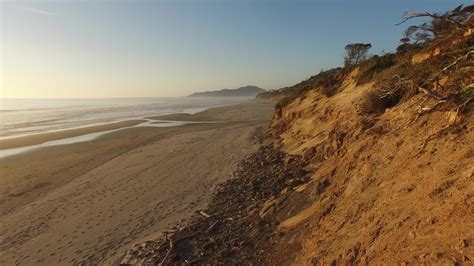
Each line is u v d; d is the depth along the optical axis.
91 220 10.35
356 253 4.65
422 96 7.52
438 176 4.46
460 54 7.24
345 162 8.00
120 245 8.53
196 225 8.71
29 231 9.89
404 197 4.77
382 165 6.25
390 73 12.62
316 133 15.42
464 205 3.64
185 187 12.91
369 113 10.23
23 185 14.98
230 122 39.75
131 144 24.89
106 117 54.03
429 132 5.75
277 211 8.28
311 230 6.45
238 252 6.99
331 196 7.08
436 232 3.70
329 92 18.05
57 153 22.58
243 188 11.54
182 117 49.91
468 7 7.21
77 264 7.82
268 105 77.31
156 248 7.71
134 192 12.80
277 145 18.31
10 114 64.44
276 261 6.26
